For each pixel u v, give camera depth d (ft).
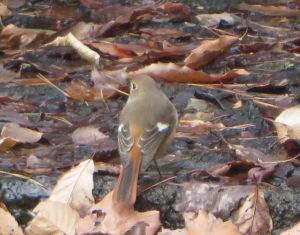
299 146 35.60
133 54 45.24
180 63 44.78
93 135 36.73
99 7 51.80
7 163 35.14
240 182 33.81
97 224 31.48
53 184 33.78
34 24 49.93
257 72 43.62
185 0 53.62
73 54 45.39
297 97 40.70
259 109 39.55
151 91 33.50
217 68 44.32
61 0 53.06
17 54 45.88
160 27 49.32
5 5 51.03
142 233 31.35
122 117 32.63
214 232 30.81
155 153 32.01
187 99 40.63
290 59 45.03
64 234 31.42
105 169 34.04
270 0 53.42
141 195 33.12
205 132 37.55
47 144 36.70
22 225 33.50
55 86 42.32
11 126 36.73
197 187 32.99
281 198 32.83
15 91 41.81
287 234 31.35
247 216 32.35
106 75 41.60
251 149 35.29
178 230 31.60
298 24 49.85
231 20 49.62
